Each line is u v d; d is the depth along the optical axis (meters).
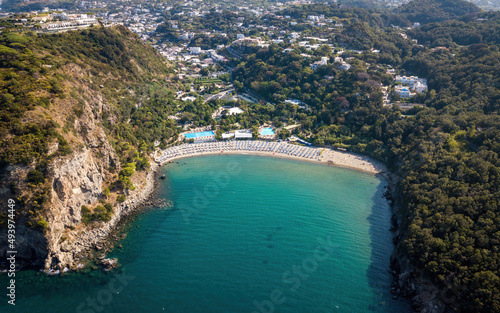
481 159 131.88
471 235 103.69
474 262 95.44
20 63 138.50
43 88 133.62
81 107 143.75
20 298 102.94
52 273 112.06
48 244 112.62
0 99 120.00
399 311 102.25
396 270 117.62
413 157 170.62
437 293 98.62
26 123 118.19
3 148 110.62
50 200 114.56
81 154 131.88
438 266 100.12
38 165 114.44
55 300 102.94
